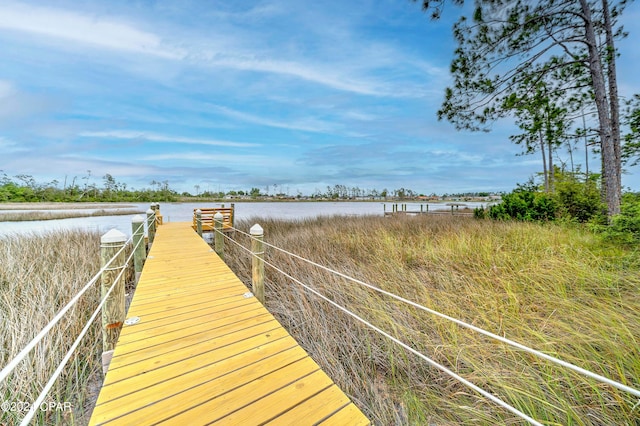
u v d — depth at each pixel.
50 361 2.44
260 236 3.19
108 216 21.25
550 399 1.84
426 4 6.11
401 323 2.94
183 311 2.65
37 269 4.45
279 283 4.48
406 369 2.47
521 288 3.38
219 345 2.06
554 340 2.24
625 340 2.02
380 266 4.66
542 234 5.63
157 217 9.35
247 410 1.42
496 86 6.50
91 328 3.10
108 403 1.44
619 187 6.67
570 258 3.99
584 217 7.75
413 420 1.96
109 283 2.23
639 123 7.69
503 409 1.88
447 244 5.46
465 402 2.04
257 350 2.00
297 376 1.71
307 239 7.02
